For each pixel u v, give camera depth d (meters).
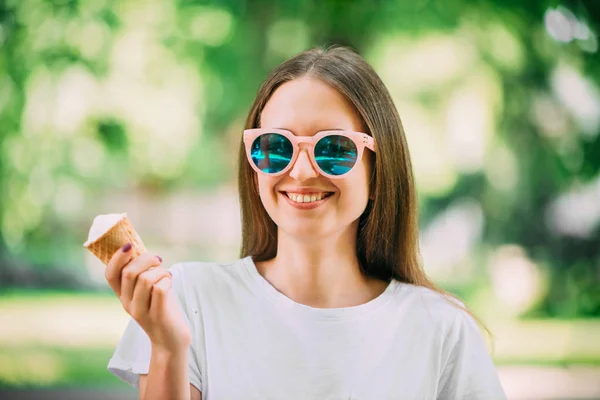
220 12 13.91
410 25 13.20
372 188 2.45
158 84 13.73
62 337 11.02
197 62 13.83
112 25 13.62
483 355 2.45
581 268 13.72
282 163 2.20
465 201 13.68
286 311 2.30
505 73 13.45
